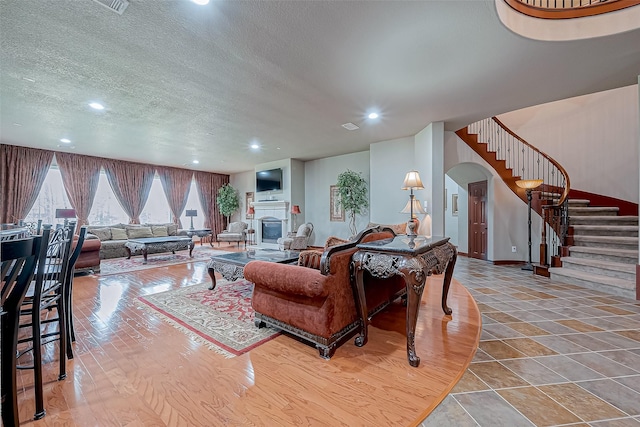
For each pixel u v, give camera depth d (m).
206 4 1.96
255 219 8.73
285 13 2.06
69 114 4.12
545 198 5.22
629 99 4.94
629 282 3.45
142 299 3.33
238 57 2.65
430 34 2.33
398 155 5.66
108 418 1.41
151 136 5.35
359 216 6.98
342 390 1.62
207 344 2.19
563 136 5.57
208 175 9.81
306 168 8.05
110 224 7.52
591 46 2.54
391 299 2.96
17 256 1.11
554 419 1.39
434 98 3.62
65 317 1.96
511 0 2.29
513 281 4.16
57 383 1.69
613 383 1.68
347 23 2.18
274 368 1.86
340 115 4.25
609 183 5.11
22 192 6.10
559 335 2.33
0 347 1.15
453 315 2.78
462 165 5.91
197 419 1.40
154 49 2.51
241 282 4.14
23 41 2.38
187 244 6.37
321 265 1.95
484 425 1.35
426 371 1.81
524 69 2.92
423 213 4.81
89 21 2.13
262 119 4.41
